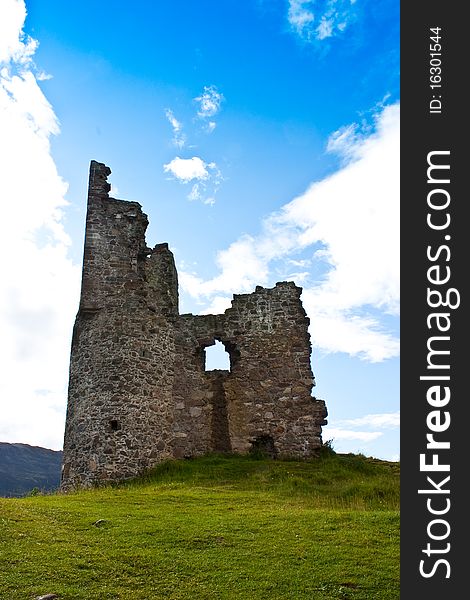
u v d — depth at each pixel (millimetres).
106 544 12984
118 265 24672
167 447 23656
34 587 10562
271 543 13188
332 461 24422
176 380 26703
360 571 11695
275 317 27641
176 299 27219
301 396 26438
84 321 24188
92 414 22625
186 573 11680
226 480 21438
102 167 26125
